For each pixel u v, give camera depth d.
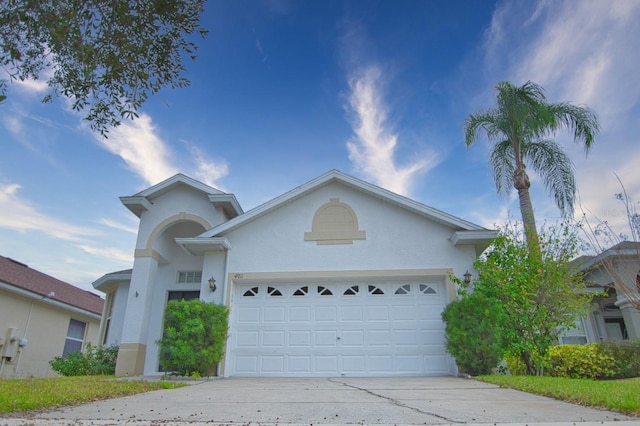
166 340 10.23
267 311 12.12
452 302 10.77
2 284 14.80
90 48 6.23
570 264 11.48
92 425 3.41
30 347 16.22
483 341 9.75
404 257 12.13
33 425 3.37
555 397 5.84
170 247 15.30
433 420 3.91
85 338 19.95
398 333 11.62
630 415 4.27
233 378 10.76
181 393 6.48
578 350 10.68
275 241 12.61
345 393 6.45
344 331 11.74
